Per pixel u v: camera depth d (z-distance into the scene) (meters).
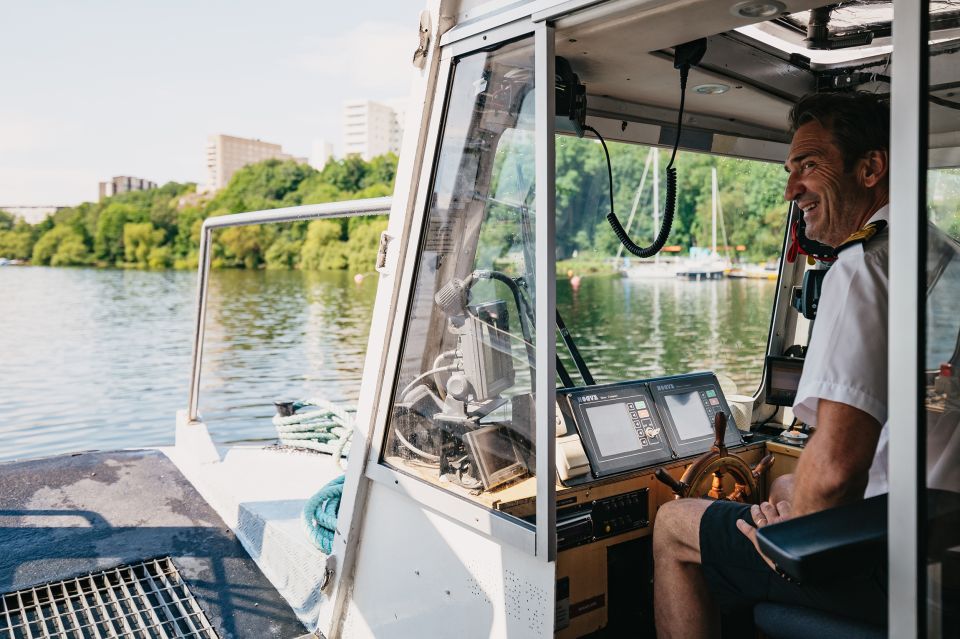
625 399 2.29
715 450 2.15
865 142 1.58
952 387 1.22
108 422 13.77
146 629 2.52
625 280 15.31
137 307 31.64
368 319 27.44
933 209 1.20
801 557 1.17
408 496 2.12
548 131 1.67
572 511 2.06
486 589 1.87
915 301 1.14
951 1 1.66
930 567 1.16
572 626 2.06
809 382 1.46
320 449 3.83
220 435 11.52
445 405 2.00
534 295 1.70
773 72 2.36
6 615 2.57
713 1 1.55
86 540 3.10
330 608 2.42
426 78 2.09
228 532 3.20
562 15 1.65
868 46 2.32
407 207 2.15
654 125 2.59
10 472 3.84
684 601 1.81
